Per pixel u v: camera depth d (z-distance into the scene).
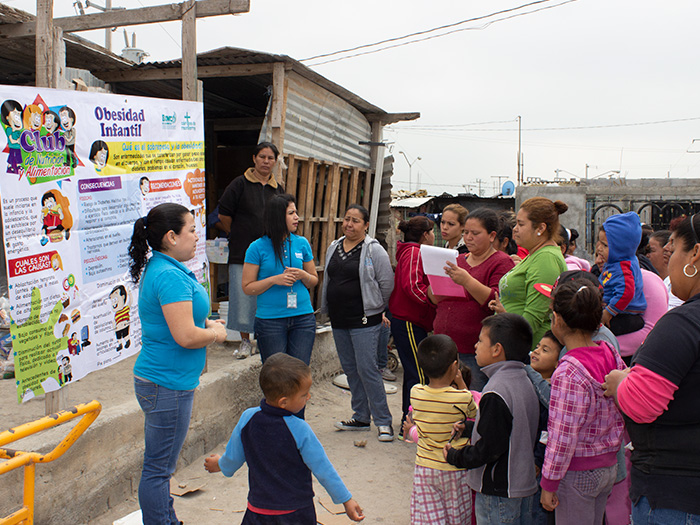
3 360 5.22
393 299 5.24
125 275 4.23
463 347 4.36
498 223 4.42
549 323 3.69
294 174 6.77
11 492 3.21
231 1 4.95
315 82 7.07
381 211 9.22
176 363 3.19
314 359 7.03
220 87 7.62
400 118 8.89
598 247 4.52
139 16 5.25
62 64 4.07
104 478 3.83
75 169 3.72
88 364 3.88
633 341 3.78
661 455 2.00
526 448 2.89
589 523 2.77
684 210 11.54
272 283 4.78
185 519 3.84
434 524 3.24
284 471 2.69
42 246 3.48
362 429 5.57
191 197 5.00
